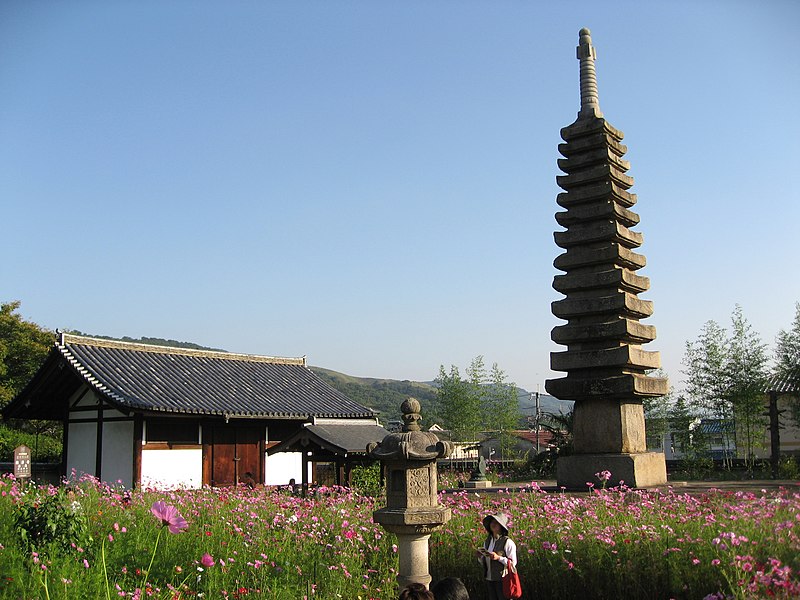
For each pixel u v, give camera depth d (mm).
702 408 22375
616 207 14555
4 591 7754
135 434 24969
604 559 9195
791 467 18094
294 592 9453
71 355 26078
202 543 11055
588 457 13398
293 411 28625
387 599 9820
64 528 9656
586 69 15602
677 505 10500
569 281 14500
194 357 31453
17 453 24484
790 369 16266
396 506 8766
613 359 13539
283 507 14391
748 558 7449
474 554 10297
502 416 44562
